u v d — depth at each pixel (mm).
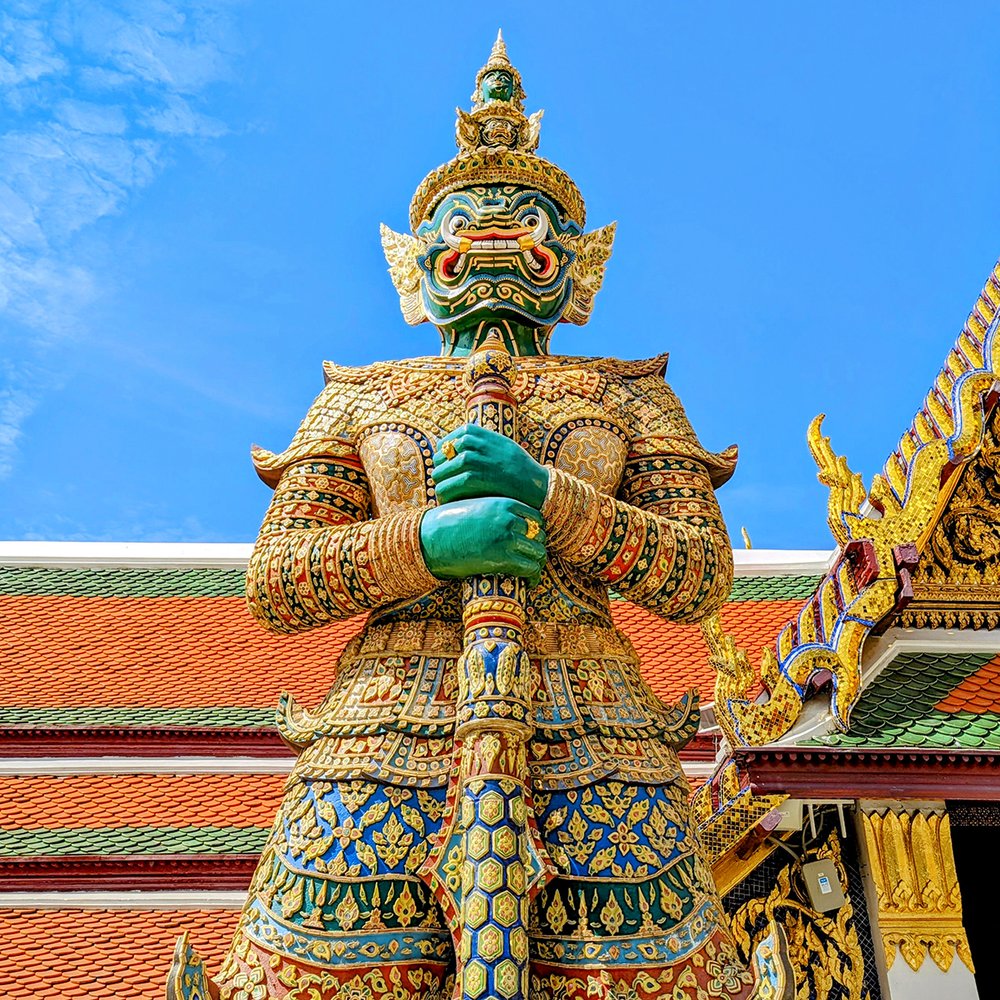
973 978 6484
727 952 4531
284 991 4199
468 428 4742
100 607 12445
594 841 4453
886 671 7289
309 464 5359
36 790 9758
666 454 5410
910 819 6781
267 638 11859
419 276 6309
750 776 6484
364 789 4523
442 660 4789
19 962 7945
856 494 7215
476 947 4051
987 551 7738
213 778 9938
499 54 6465
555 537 4766
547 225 5789
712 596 5102
